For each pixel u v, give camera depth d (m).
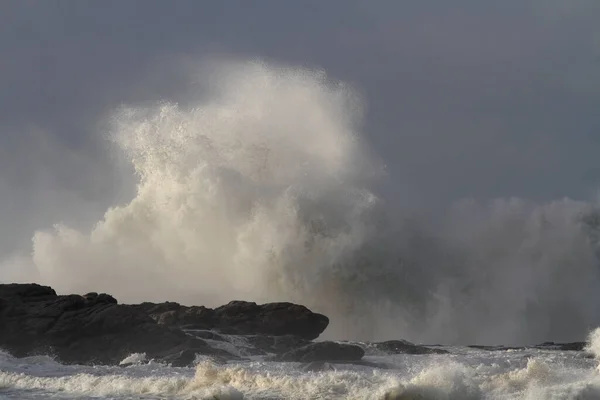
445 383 58.34
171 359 95.81
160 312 127.06
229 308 127.00
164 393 67.06
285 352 105.00
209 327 122.00
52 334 105.50
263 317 124.94
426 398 56.53
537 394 54.81
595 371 65.69
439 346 126.81
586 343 123.50
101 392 68.94
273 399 60.00
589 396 54.12
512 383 60.81
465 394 56.88
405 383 58.84
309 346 98.12
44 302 112.62
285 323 123.69
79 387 72.56
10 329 105.75
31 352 104.69
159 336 106.69
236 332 120.62
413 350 111.00
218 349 105.31
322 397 59.66
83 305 111.81
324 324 127.06
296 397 60.41
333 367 87.25
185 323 123.12
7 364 96.62
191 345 105.62
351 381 64.06
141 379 73.06
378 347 111.62
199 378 69.56
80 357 104.44
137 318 108.44
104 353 105.00
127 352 104.56
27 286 115.88
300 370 84.50
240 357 101.62
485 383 61.34
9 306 109.00
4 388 74.06
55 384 75.25
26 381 77.25
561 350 114.31
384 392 57.25
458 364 82.06
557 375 62.91
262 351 108.44
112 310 108.56
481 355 103.88
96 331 107.00
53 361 102.06
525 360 93.19
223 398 60.78
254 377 67.38
